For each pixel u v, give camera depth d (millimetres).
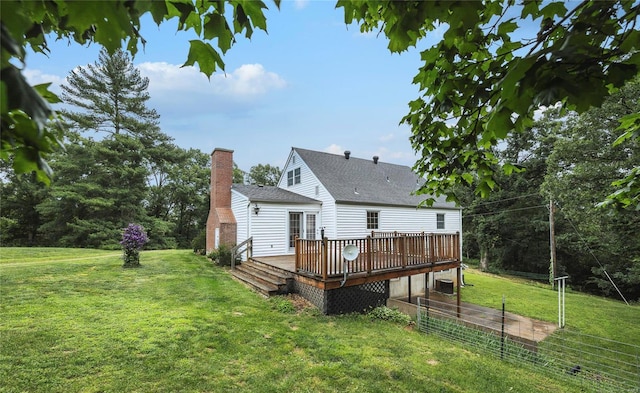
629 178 2891
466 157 2594
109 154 22094
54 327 4738
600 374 4965
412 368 4148
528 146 19500
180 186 27562
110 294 6891
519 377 4246
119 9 861
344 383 3641
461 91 1907
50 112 710
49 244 22125
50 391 3143
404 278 9672
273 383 3557
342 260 7008
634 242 10867
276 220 11859
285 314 6262
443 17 1378
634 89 8719
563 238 17078
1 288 6953
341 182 13375
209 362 3947
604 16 1134
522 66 1057
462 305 9602
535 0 1624
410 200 14281
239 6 1293
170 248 24922
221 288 8117
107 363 3752
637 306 12109
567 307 10102
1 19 693
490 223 20625
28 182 21953
